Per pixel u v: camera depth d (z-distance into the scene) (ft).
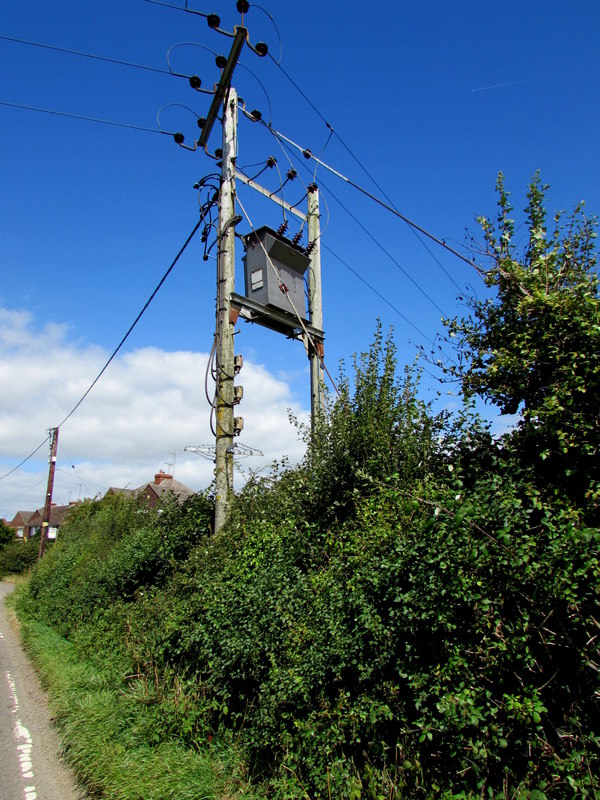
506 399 14.79
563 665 10.46
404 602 12.27
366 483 18.45
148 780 14.79
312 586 16.25
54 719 22.84
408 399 20.80
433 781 10.99
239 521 23.85
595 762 9.40
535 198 15.90
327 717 13.46
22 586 85.46
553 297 13.29
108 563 37.42
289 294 29.30
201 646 19.77
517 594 10.87
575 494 12.19
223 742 16.67
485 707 10.61
